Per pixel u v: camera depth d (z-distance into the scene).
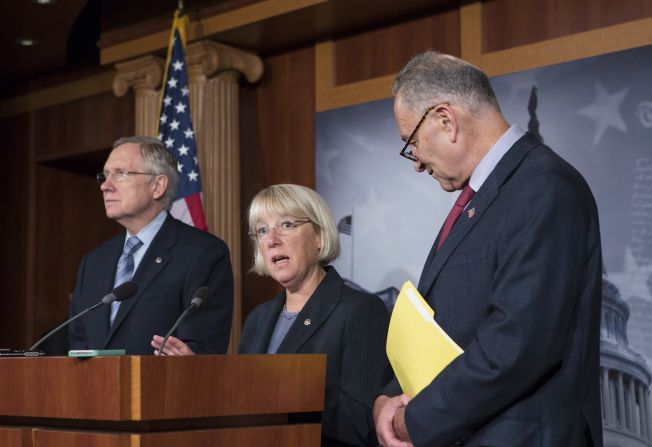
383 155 6.00
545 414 2.02
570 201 2.06
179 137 5.97
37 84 8.48
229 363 2.22
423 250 5.76
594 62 5.17
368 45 6.19
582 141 5.18
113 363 2.08
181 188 5.89
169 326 3.72
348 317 2.95
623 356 4.92
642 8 5.05
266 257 3.09
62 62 8.04
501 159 2.21
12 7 6.70
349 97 6.20
